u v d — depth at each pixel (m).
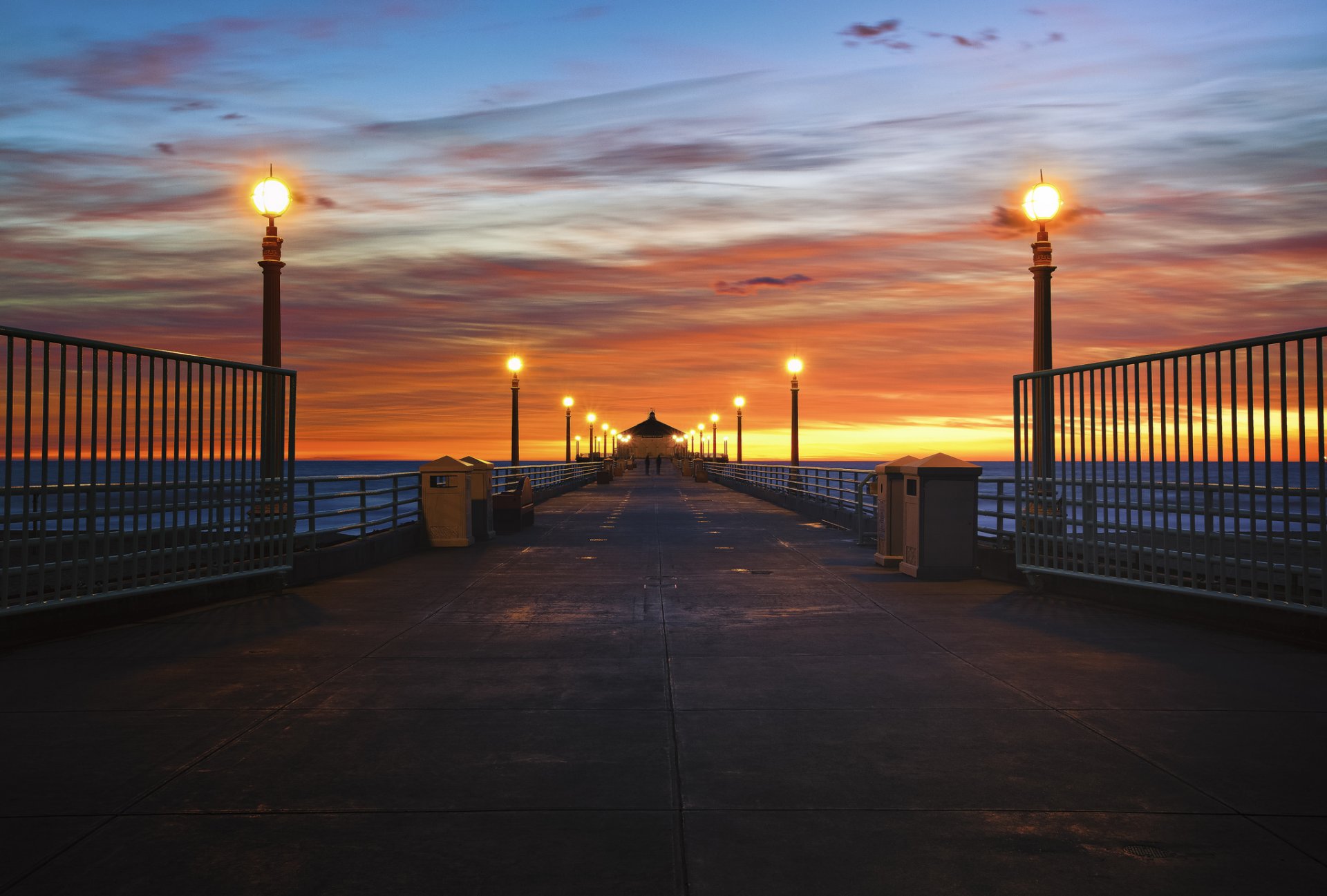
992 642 8.34
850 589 11.66
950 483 12.65
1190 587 9.16
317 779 4.82
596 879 3.69
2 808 4.42
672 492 44.88
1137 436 9.59
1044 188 11.88
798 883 3.66
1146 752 5.24
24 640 8.23
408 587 11.98
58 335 8.08
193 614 9.84
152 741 5.46
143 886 3.63
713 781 4.80
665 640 8.52
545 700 6.42
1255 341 8.22
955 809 4.41
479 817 4.32
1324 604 7.80
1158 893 3.58
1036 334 11.96
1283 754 5.20
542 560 15.03
